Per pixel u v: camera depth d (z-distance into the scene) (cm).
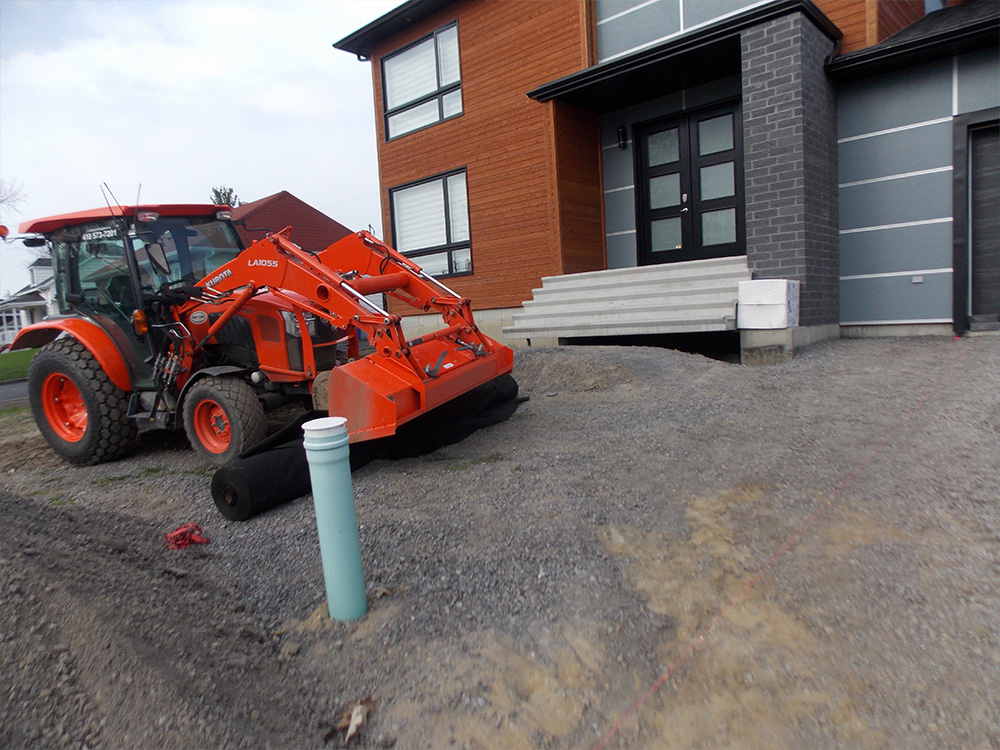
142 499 471
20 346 664
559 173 980
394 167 1273
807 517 335
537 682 238
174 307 570
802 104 715
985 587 261
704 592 281
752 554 306
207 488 480
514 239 1085
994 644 230
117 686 218
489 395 540
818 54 755
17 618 239
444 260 1216
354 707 235
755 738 206
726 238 953
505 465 450
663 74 882
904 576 275
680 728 213
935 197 767
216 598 306
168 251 610
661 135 1002
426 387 436
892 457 394
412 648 261
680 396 582
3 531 317
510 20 1059
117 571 305
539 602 281
